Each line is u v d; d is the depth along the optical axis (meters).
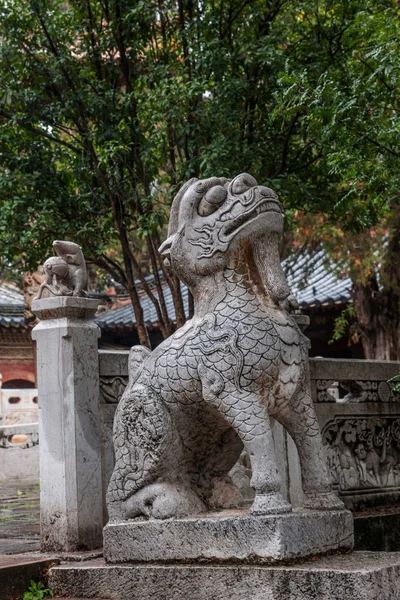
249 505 5.30
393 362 7.83
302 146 11.02
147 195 10.18
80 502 5.80
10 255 10.64
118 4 10.20
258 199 4.67
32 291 20.36
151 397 4.80
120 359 6.29
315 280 18.30
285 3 10.50
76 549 5.72
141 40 10.54
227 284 4.70
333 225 13.30
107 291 26.83
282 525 4.27
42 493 5.92
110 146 9.30
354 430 7.32
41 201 10.57
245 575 4.25
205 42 9.52
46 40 10.48
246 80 9.68
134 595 4.61
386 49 6.39
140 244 15.03
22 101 10.28
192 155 9.91
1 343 26.61
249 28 10.49
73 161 10.83
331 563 4.31
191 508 4.79
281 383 4.59
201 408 4.72
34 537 7.08
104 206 10.67
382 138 6.48
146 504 4.80
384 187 6.97
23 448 15.57
